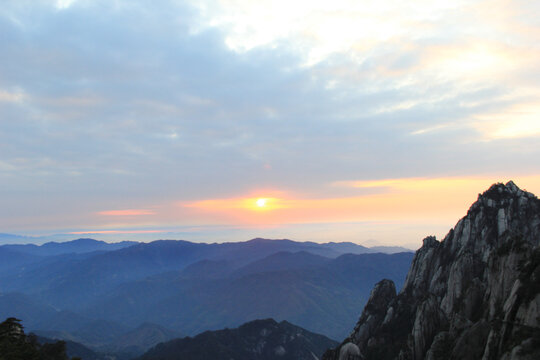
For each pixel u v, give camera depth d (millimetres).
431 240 145000
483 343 84188
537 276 77438
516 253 87438
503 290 88312
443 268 124500
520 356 69688
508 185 128250
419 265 139375
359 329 140250
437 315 106625
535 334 70875
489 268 95500
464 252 114062
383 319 137750
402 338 118312
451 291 110562
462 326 94938
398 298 136250
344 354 121938
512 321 76625
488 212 121938
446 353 91875
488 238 116750
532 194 123375
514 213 119125
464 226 124062
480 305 98562
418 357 102625
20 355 110250
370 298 150125
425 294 114438
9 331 122375
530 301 74875
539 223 114812
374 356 119188
